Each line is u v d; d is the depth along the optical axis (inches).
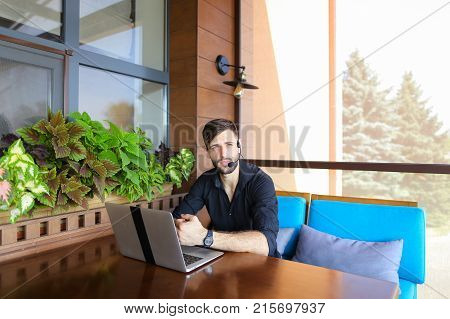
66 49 55.2
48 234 40.8
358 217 53.1
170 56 77.0
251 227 49.4
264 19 91.8
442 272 62.5
